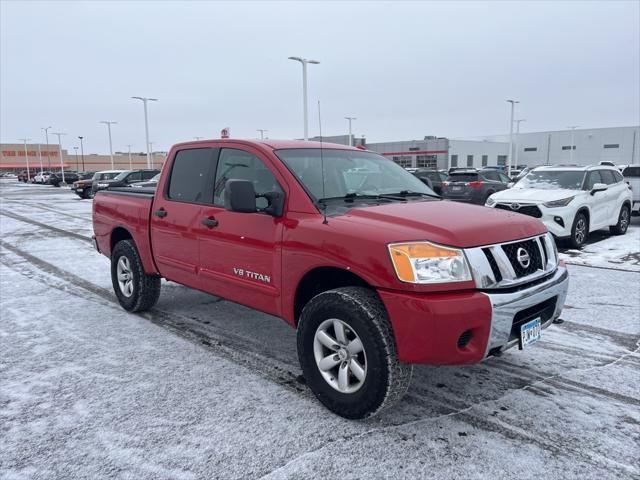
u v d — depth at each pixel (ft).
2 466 9.10
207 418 10.75
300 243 11.27
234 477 8.79
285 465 9.12
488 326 9.53
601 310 18.47
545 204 31.07
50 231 44.62
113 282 19.12
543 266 11.20
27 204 81.56
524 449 9.61
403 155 243.81
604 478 8.74
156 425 10.48
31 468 9.05
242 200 11.29
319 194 12.07
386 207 11.57
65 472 8.93
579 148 263.49
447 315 9.16
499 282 9.92
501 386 12.30
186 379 12.70
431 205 12.10
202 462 9.22
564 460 9.26
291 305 11.80
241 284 13.16
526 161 281.95
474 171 58.85
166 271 16.43
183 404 11.38
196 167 15.29
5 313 18.58
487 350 9.69
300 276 11.37
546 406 11.30
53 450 9.61
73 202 86.84
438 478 8.74
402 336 9.53
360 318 9.96
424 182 16.10
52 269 27.09
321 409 11.14
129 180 81.41
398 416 10.84
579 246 32.12
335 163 13.75
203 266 14.48
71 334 16.19
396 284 9.50
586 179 34.04
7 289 22.44
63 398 11.69
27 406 11.32
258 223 12.53
